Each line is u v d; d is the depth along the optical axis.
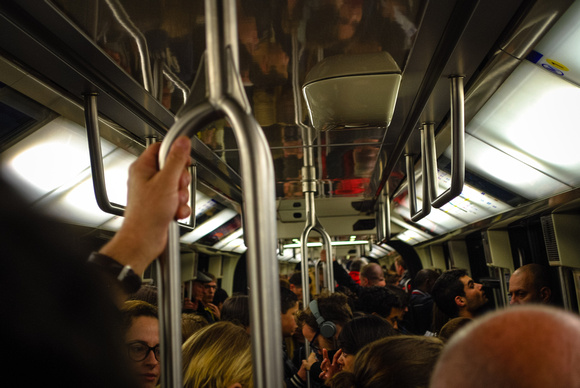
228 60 0.80
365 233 7.49
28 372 0.48
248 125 0.77
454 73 2.15
